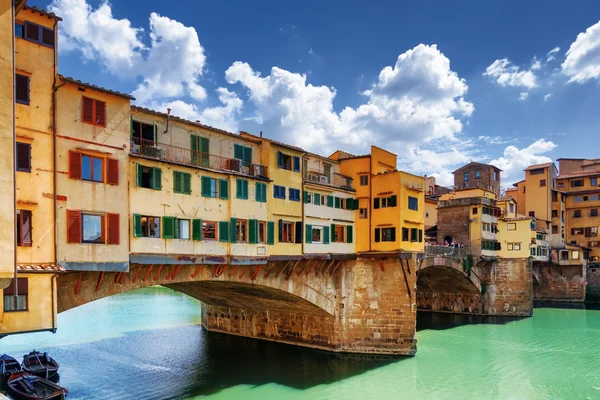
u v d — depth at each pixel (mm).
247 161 30531
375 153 39031
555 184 81062
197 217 25641
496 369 34688
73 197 19906
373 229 37875
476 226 57250
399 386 30562
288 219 32406
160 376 31891
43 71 19281
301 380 31516
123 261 21578
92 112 20891
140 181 22938
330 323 38062
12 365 28297
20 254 18016
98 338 42938
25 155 18484
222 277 28641
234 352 38188
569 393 29656
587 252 75812
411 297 37094
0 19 12273
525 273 59062
